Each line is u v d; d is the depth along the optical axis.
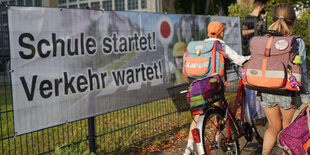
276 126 4.84
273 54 4.34
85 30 5.20
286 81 4.29
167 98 7.12
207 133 4.74
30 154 6.09
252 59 4.58
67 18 4.93
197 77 5.11
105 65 5.56
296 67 4.21
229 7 15.87
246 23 10.16
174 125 7.64
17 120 4.37
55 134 7.18
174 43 7.21
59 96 4.86
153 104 8.40
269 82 4.35
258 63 4.47
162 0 16.02
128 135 6.94
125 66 5.96
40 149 6.34
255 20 9.85
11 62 4.28
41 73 4.61
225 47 5.07
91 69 5.32
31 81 4.50
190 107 4.71
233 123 5.28
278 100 4.56
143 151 6.25
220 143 4.98
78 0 15.91
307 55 15.59
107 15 5.57
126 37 5.97
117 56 5.79
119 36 5.82
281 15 4.60
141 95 6.34
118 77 5.82
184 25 7.54
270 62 4.37
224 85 5.12
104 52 5.54
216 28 5.22
